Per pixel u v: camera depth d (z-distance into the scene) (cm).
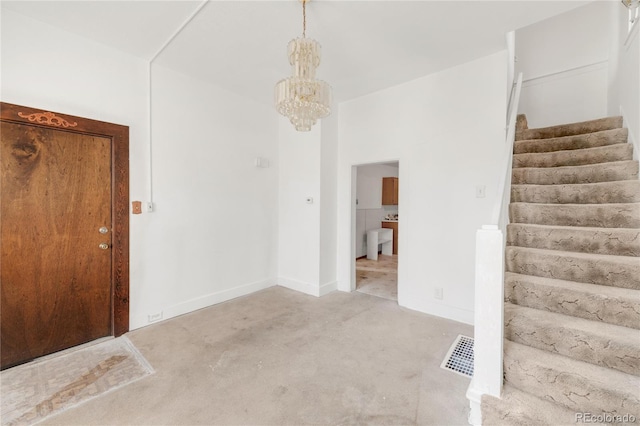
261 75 328
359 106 392
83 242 255
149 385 198
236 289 383
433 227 327
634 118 251
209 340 264
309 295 395
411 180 344
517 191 270
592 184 237
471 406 154
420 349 249
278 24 235
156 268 303
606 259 185
